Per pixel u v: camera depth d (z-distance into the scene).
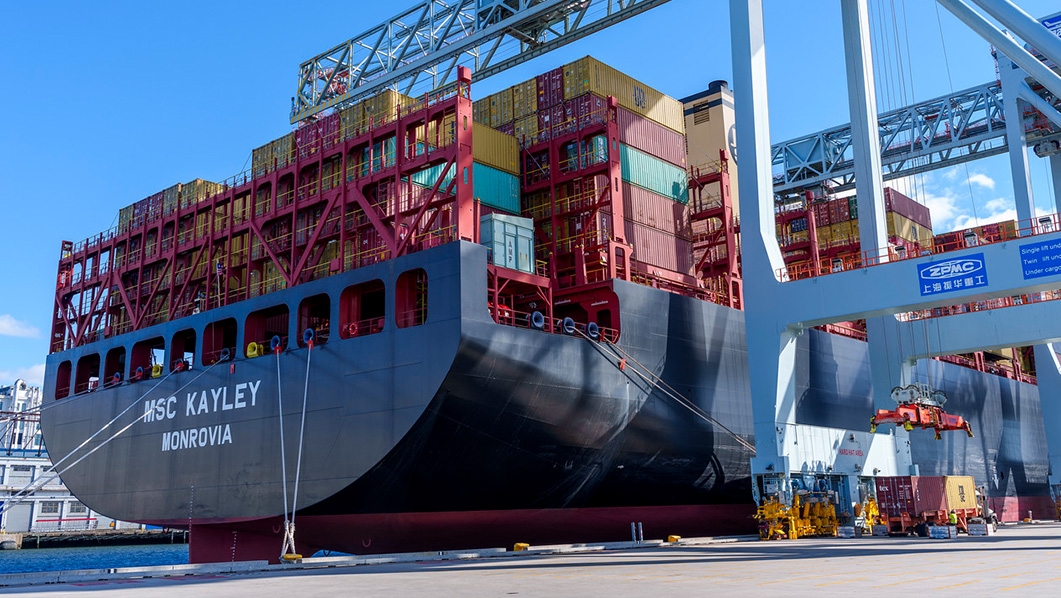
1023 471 58.12
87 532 91.50
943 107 62.88
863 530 31.31
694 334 35.78
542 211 36.34
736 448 36.88
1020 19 24.59
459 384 27.42
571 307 35.19
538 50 41.06
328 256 35.56
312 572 21.67
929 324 40.28
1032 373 65.81
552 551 27.91
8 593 16.23
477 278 28.19
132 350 41.94
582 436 30.83
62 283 50.84
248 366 35.00
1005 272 28.23
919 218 55.12
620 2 37.91
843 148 66.25
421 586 15.51
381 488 29.53
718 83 48.81
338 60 49.75
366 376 29.83
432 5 44.72
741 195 33.94
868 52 38.12
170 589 16.50
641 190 36.81
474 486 29.78
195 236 42.22
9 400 147.12
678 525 36.91
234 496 34.03
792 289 32.25
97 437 42.69
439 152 31.09
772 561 19.30
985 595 11.22
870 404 44.28
